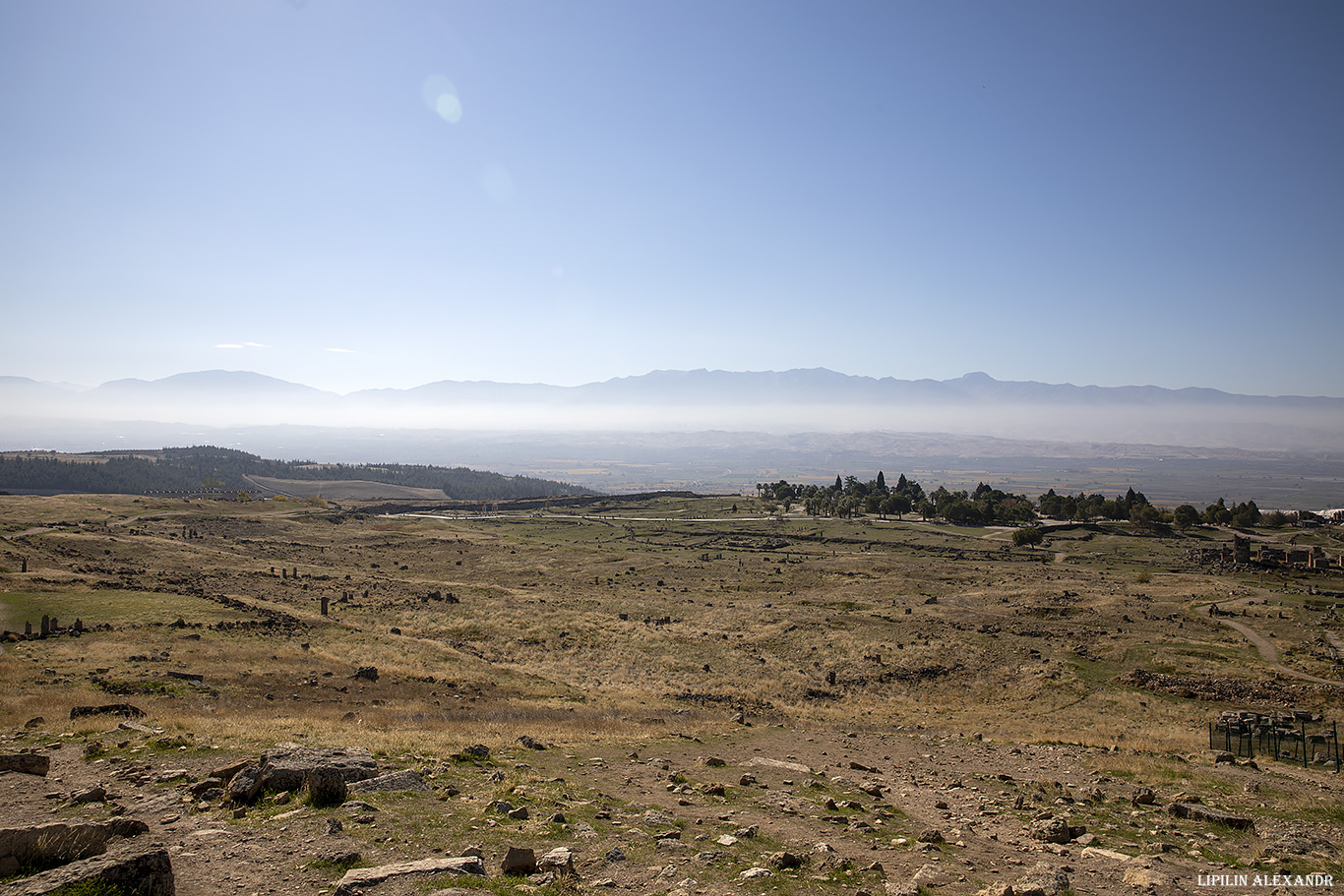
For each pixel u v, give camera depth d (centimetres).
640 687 4447
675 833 1414
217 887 1023
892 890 1154
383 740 2133
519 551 12762
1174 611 6900
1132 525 15000
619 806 1630
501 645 5344
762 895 1116
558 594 8100
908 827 1625
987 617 6831
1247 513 15250
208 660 3756
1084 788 2167
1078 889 1236
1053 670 5019
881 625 6397
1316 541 12750
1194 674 4775
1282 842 1558
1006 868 1342
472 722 2841
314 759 1619
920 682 4941
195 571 7681
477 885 1044
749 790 1942
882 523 16800
